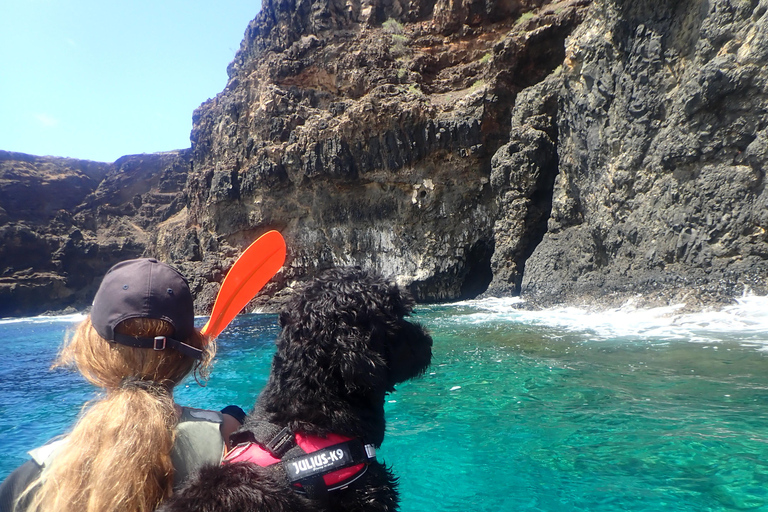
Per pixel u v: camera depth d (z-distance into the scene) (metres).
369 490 1.31
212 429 1.37
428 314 14.17
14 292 34.50
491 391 5.50
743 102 9.77
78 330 1.41
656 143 11.39
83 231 40.72
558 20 17.86
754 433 3.75
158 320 1.34
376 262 21.89
